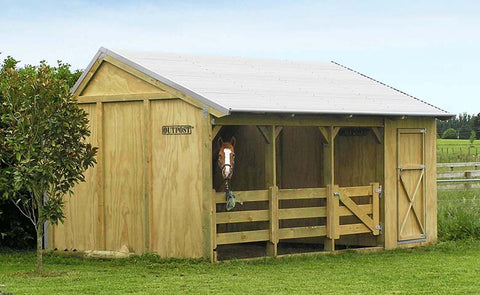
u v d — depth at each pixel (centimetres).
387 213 1677
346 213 1616
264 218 1502
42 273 1321
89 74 1609
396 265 1445
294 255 1523
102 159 1588
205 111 1404
